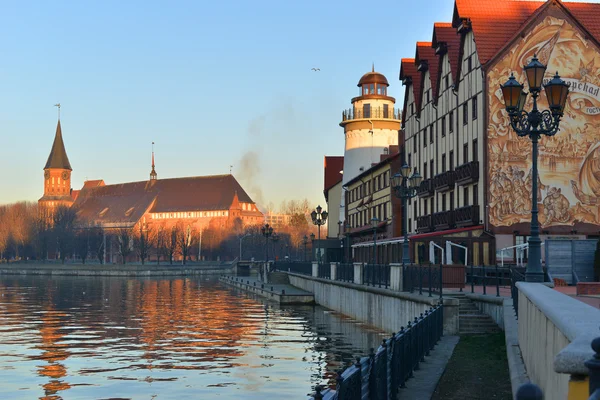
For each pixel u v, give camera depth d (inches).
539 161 1883.6
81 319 1802.4
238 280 3777.1
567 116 1888.5
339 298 1942.7
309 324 1635.1
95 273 5684.1
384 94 3789.4
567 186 1883.6
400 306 1289.4
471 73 1985.7
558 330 317.4
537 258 824.9
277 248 7313.0
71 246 7062.0
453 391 614.9
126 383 914.1
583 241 1306.6
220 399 814.5
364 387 448.5
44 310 2112.5
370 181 3189.0
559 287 1179.9
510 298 1059.9
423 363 770.2
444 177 2158.0
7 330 1537.9
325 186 4635.8
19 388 884.0
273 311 2047.2
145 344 1298.0
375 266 1547.7
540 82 821.2
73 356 1146.7
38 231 7140.8
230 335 1434.5
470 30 1995.6
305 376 963.3
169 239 7765.8
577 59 1891.0
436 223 2222.0
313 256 3902.6
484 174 1886.1
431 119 2374.5
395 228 2748.5
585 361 175.9
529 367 517.3
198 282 4439.0
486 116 1877.5
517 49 1887.3
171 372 997.2
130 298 2716.5
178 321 1745.8
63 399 823.1
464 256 1884.8
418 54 2449.6
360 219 3459.6
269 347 1246.9
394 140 3767.2
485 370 717.9
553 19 1892.2
